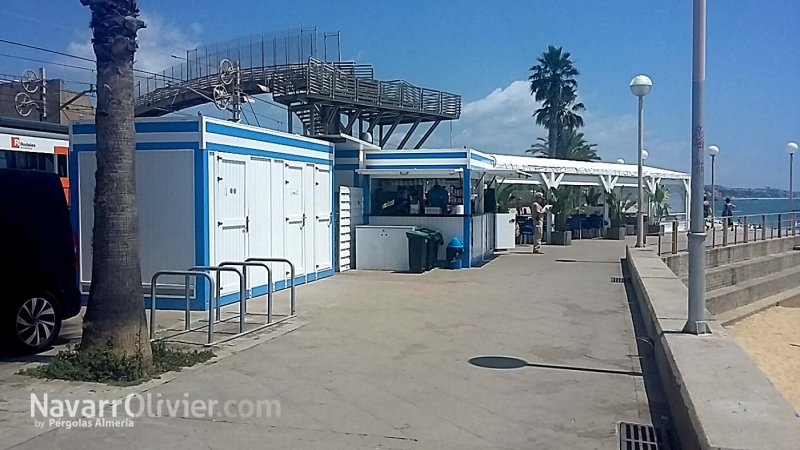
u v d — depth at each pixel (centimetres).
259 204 1341
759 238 3061
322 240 1611
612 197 3281
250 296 1307
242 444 564
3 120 1975
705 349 690
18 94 2923
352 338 962
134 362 750
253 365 812
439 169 1830
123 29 764
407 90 4269
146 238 1201
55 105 2991
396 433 591
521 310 1203
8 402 667
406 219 1873
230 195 1252
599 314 1174
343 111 3909
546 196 2839
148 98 3959
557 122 6216
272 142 1384
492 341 954
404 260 1755
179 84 3838
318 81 3631
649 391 721
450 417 633
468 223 1847
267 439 576
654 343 890
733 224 2878
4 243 859
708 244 2548
